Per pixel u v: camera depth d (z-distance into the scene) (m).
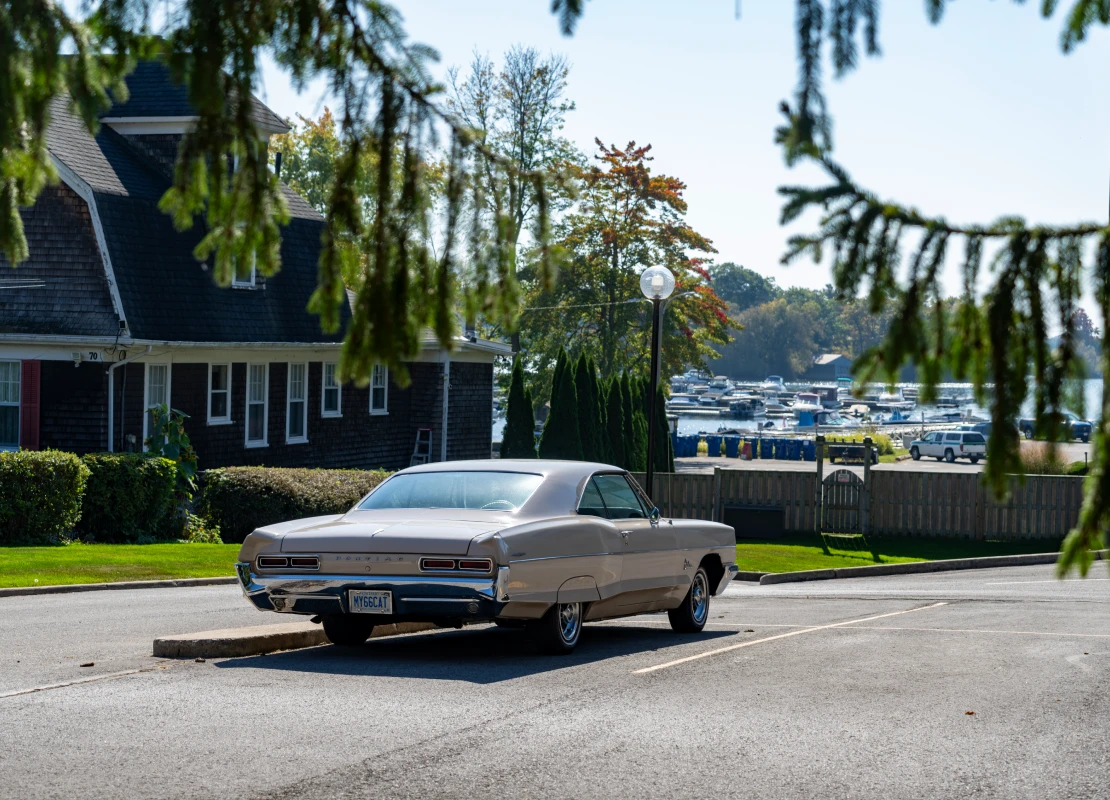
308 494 23.31
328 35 4.84
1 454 19.39
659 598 11.67
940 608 15.91
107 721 7.32
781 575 22.78
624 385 36.59
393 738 6.94
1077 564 4.58
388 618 10.49
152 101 28.20
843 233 4.71
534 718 7.52
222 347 26.62
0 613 12.97
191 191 5.04
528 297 61.31
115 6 4.70
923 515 29.64
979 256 4.67
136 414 25.17
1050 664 10.17
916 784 6.15
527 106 59.59
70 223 25.16
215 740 6.85
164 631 11.50
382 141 4.93
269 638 10.37
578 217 63.25
